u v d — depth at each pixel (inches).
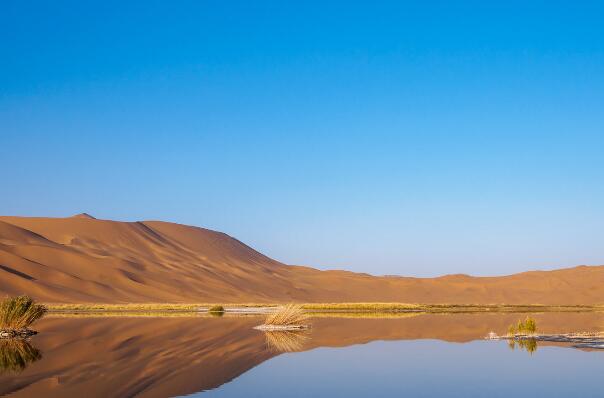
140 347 1011.3
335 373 727.1
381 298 5565.9
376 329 1445.6
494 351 961.5
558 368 772.6
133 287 3976.4
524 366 792.3
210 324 1615.4
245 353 927.0
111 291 3762.3
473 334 1295.5
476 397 582.2
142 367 771.4
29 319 1322.6
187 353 925.2
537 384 655.8
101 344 1064.2
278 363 816.3
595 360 850.8
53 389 616.1
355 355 908.0
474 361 840.9
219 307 2556.6
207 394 592.4
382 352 948.0
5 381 663.8
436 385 649.0
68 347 1015.0
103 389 616.7
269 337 1209.4
